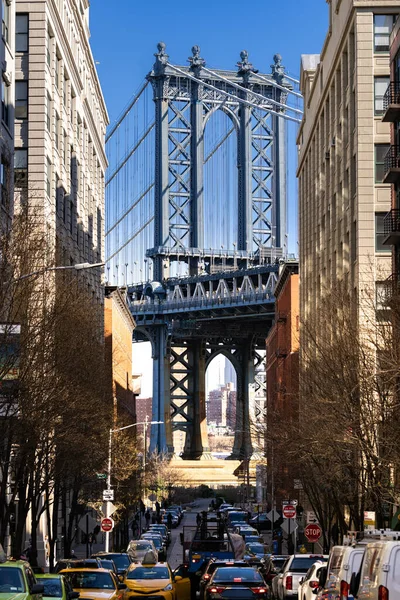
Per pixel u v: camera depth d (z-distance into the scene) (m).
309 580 44.62
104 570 43.28
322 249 110.31
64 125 106.56
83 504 88.38
